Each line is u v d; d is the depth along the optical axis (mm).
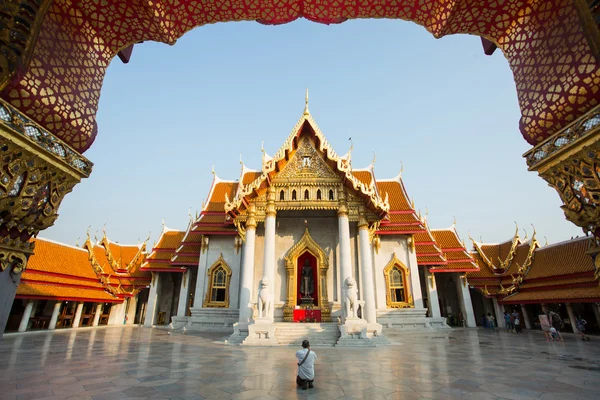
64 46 6539
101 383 8500
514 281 30953
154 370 10234
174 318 29250
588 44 5590
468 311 32500
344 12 8508
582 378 9242
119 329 28734
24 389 7852
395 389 8016
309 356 8273
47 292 25547
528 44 7016
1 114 5168
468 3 7250
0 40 5109
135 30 7812
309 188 20469
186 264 30062
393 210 29031
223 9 8180
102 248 38062
